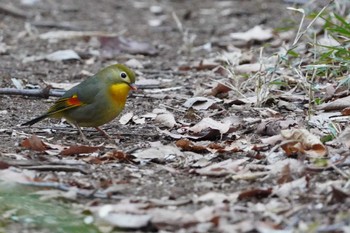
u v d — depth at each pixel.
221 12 21.23
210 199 8.24
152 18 21.02
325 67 12.07
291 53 12.48
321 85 12.41
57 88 13.70
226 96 12.64
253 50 14.13
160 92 13.35
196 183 8.85
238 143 10.25
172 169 9.29
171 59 16.42
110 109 10.59
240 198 8.28
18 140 10.58
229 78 13.38
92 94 10.50
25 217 7.98
